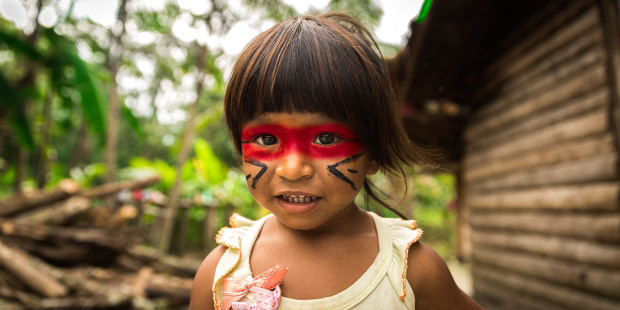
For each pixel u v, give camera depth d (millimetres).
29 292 3969
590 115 3479
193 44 8164
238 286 876
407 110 5289
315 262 885
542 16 4090
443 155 1346
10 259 3965
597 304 3414
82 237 4938
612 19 3236
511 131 4699
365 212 1024
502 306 4691
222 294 896
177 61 9578
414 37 4098
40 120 8664
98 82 5906
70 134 17250
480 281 5523
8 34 4949
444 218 13211
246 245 948
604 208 3318
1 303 3664
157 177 7129
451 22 4289
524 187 4457
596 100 3414
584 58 3555
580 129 3602
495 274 5082
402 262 886
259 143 861
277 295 834
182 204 8062
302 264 886
